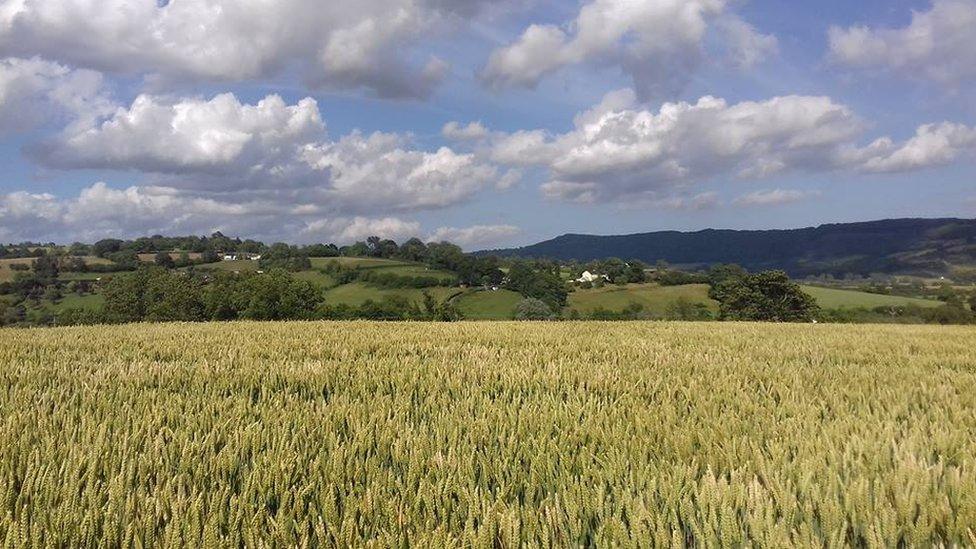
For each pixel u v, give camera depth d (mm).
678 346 14523
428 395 7305
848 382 8430
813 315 63094
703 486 3723
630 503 3576
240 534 3389
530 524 3363
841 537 3100
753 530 3213
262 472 4156
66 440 5000
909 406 7078
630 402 6766
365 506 3592
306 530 3365
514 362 10156
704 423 5660
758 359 11797
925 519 3332
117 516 3324
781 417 6133
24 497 3779
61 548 3209
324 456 4590
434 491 3797
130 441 4941
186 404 6504
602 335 17062
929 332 22547
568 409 6207
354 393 7621
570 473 4367
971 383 8547
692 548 3326
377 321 24875
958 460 4656
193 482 4195
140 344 13781
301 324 22422
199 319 60062
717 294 67375
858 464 4281
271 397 7027
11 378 8461
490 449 4891
